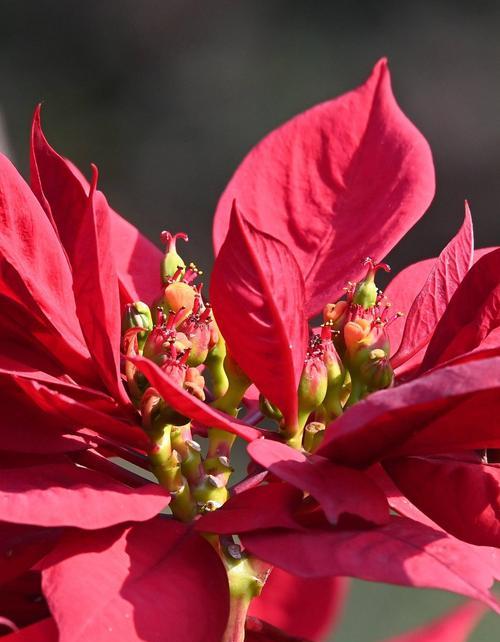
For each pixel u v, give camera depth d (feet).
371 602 4.22
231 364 1.72
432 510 1.59
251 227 1.55
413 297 1.87
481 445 1.58
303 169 1.89
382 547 1.51
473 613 1.89
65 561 1.52
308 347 1.71
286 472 1.53
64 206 1.71
